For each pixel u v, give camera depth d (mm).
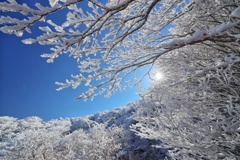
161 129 2705
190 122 2559
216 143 2152
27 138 13125
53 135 14062
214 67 1555
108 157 11805
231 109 1854
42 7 1084
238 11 1099
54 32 1280
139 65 2287
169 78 3021
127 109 20859
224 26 1213
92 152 12203
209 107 2455
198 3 1671
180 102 2475
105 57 2002
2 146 14883
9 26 1067
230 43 2012
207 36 1300
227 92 2551
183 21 2744
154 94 2703
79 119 25797
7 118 23734
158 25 2537
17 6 1024
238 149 2256
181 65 2768
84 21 1408
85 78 2109
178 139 2498
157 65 3338
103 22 1470
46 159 11672
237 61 1467
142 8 2143
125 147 13477
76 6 1333
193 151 2693
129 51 2543
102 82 2199
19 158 11461
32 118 24688
